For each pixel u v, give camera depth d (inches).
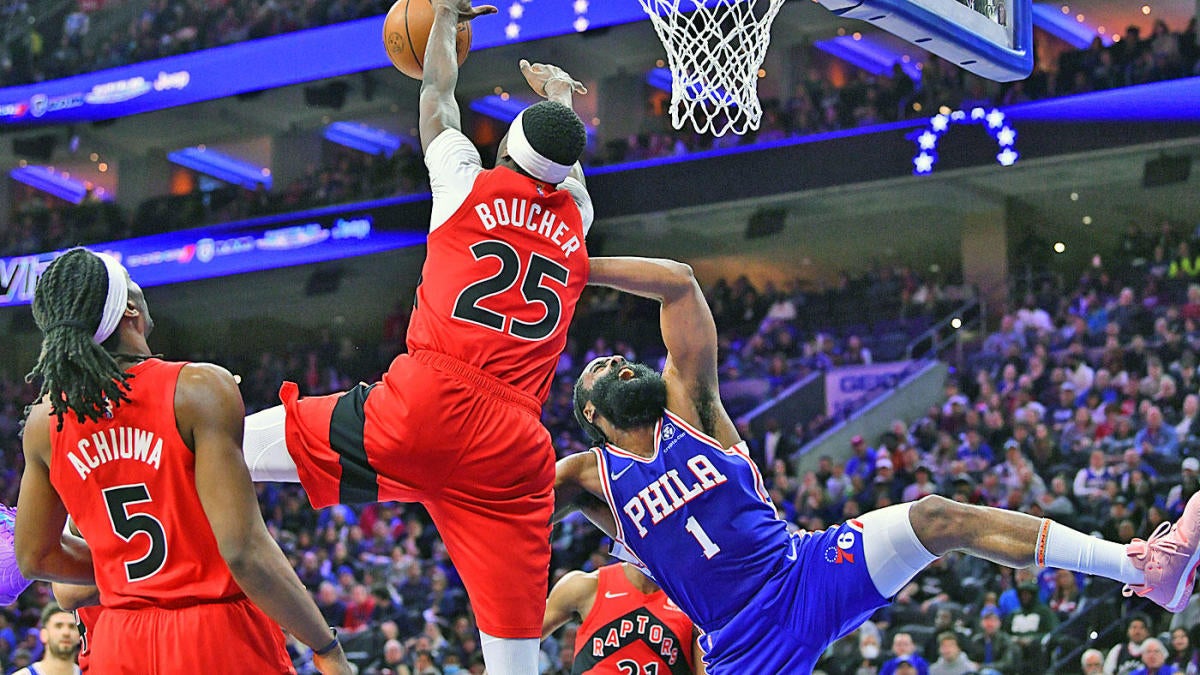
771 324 745.0
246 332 957.2
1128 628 386.3
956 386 628.4
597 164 753.6
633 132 837.2
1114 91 627.8
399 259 832.9
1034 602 414.0
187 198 841.5
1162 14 820.6
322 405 124.1
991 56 211.9
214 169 983.6
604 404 147.9
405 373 121.6
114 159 973.2
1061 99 637.3
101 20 877.8
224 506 106.4
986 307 732.0
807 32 818.8
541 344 125.2
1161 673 362.9
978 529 137.9
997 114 647.8
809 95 731.4
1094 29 850.8
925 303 720.3
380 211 772.6
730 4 199.8
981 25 211.9
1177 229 757.3
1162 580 131.3
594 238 834.2
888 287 743.7
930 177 665.6
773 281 889.5
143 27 834.8
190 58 805.9
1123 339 609.0
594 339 775.7
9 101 844.6
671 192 717.9
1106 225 780.0
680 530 146.1
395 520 578.9
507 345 122.4
